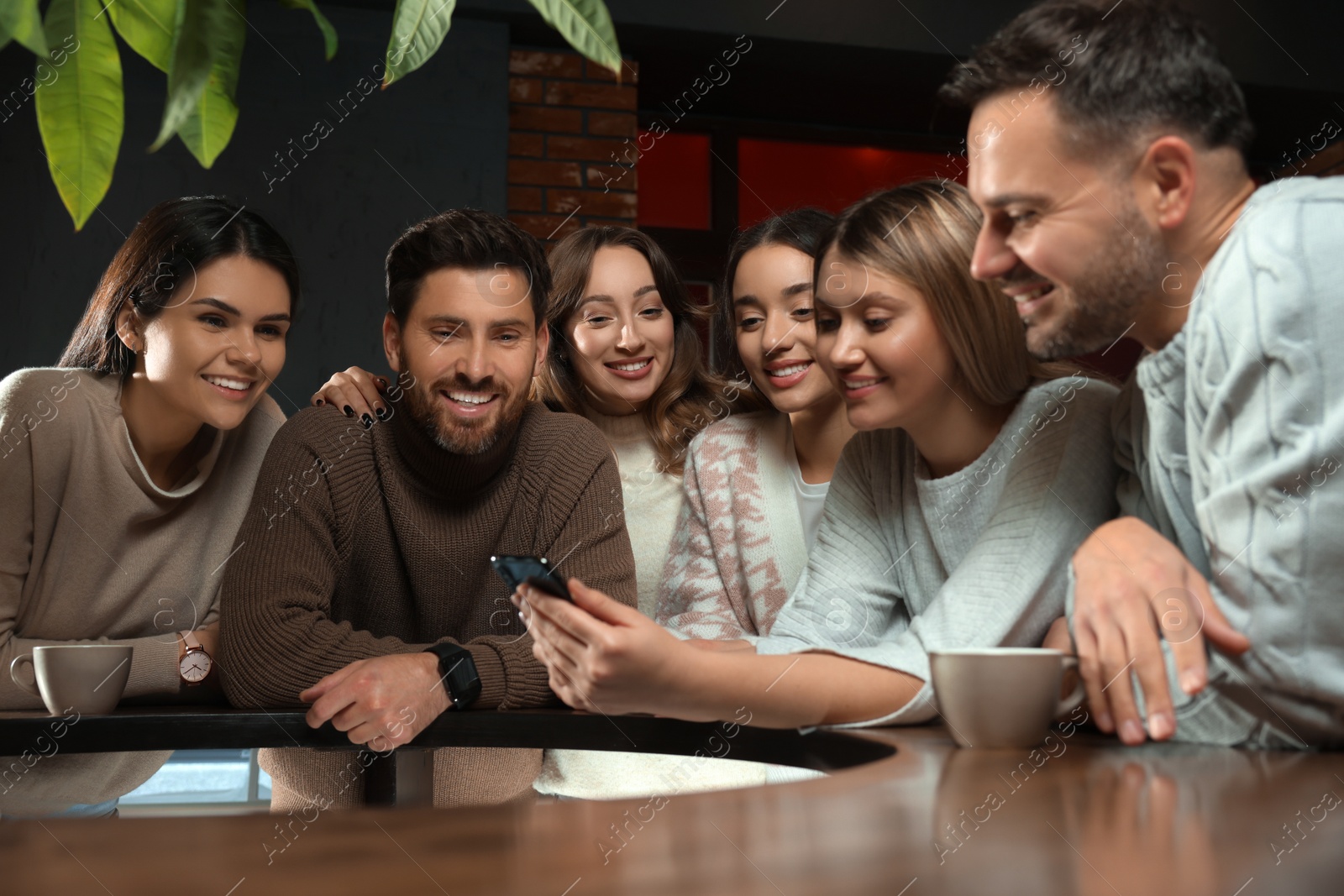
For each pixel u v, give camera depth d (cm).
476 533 121
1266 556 58
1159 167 65
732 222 348
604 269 156
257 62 283
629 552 123
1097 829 32
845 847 29
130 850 26
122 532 118
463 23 298
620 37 303
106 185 43
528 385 121
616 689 73
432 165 292
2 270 263
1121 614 63
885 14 310
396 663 95
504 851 27
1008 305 93
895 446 107
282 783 117
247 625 105
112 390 119
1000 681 61
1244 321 59
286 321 121
